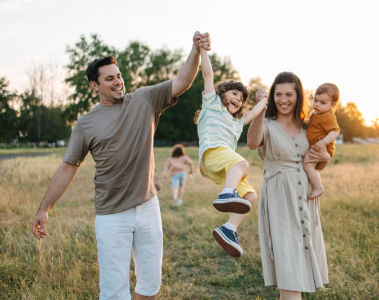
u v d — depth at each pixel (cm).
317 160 279
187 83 260
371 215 562
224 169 246
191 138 5759
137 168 246
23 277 367
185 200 800
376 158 1555
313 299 330
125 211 246
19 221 558
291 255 267
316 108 287
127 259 248
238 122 266
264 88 276
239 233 514
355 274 366
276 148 279
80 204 730
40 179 952
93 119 248
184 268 416
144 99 253
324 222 530
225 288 369
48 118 4312
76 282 355
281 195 277
